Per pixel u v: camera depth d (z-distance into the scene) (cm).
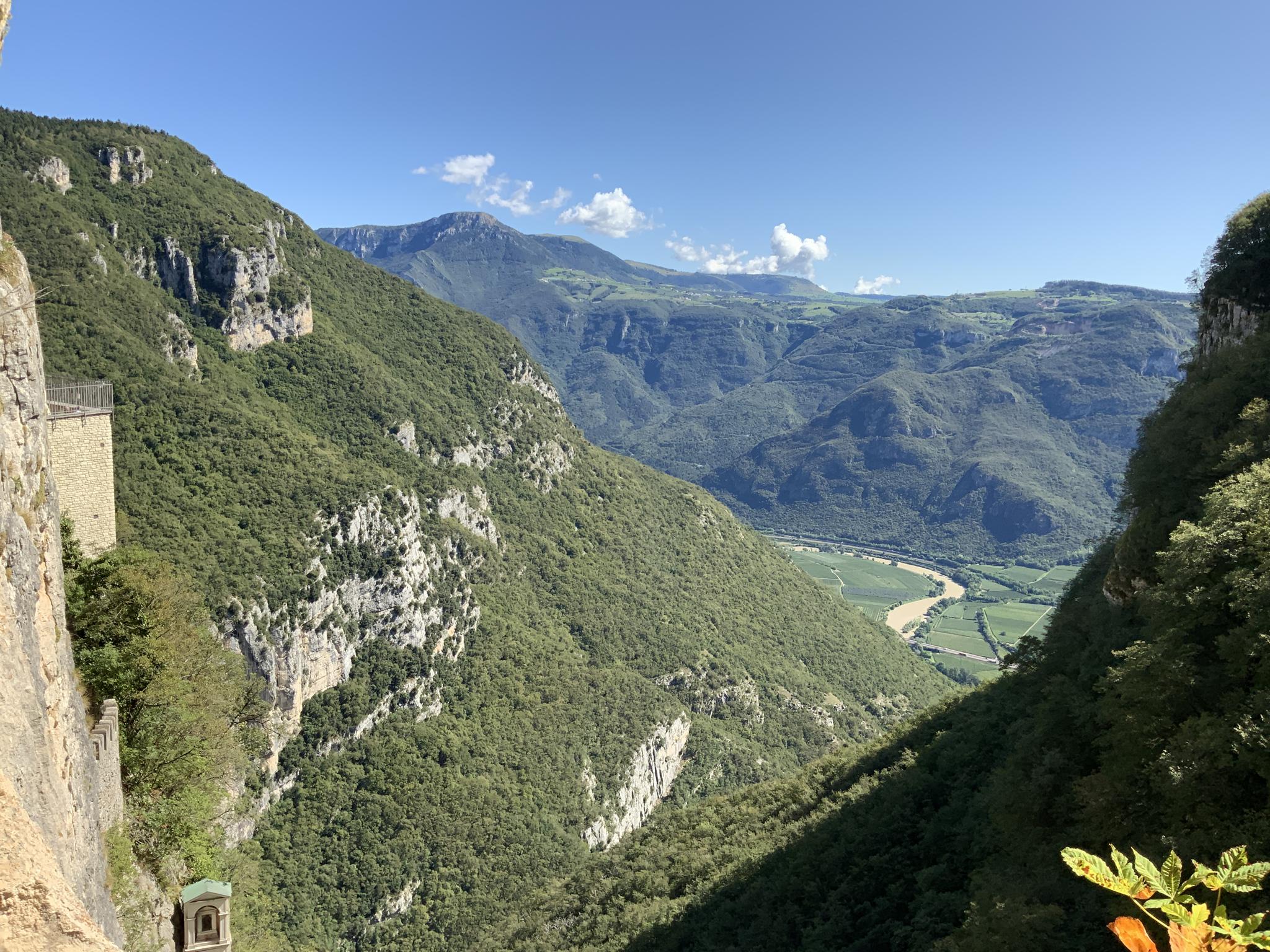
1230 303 4603
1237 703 2211
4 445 1742
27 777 1467
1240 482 2761
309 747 10219
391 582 11788
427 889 9650
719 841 6950
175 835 2912
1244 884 483
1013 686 4906
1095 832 2497
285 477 11388
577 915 6925
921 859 3981
